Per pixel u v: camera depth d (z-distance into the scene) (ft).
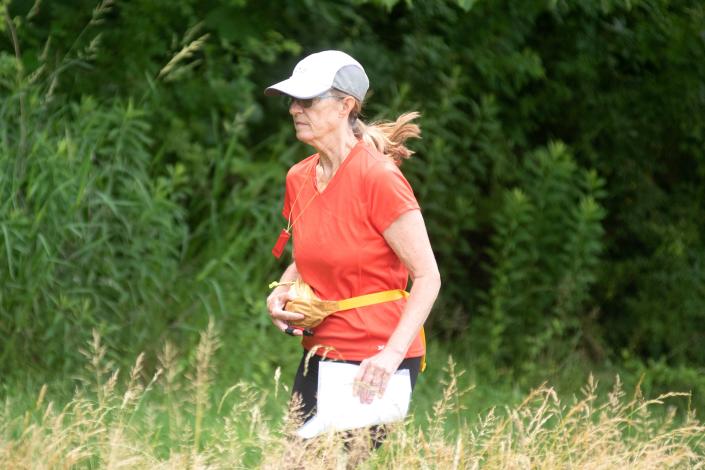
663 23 113.70
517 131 113.80
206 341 58.49
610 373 109.40
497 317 104.73
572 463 52.08
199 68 101.96
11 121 84.64
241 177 102.73
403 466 49.34
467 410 84.84
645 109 119.55
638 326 121.90
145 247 84.33
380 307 48.93
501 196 112.37
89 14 97.40
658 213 123.54
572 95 117.39
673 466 56.03
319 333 49.85
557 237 107.24
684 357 119.14
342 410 48.85
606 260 124.77
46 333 76.59
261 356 84.33
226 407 73.56
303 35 104.73
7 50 95.66
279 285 52.54
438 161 103.19
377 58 105.09
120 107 94.22
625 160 121.08
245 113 94.53
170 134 97.30
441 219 107.76
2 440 50.16
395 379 49.32
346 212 48.37
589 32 114.01
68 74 96.48
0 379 74.74
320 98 48.11
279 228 95.61
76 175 82.12
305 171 50.37
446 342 107.45
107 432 56.59
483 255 116.88
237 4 96.73
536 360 106.22
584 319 116.98
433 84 107.14
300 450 48.37
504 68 106.52
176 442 58.13
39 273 76.64
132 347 80.28
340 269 48.70
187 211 95.55
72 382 75.51
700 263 123.75
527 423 74.02
